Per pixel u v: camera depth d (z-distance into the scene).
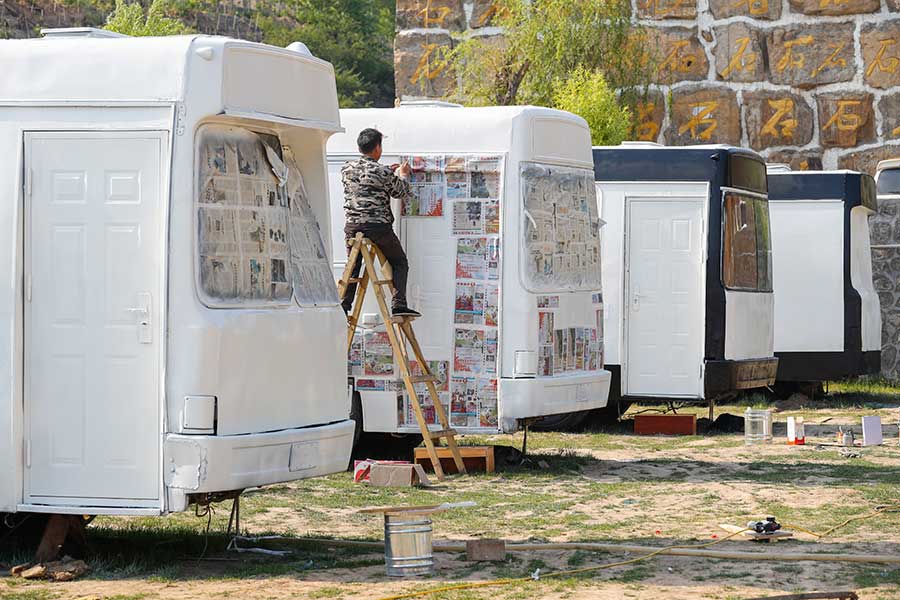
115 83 12.33
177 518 15.36
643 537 14.16
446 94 35.31
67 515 12.73
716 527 14.75
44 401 12.32
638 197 24.98
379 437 22.34
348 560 13.07
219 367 12.05
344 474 19.08
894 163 33.88
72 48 12.45
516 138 19.22
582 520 15.34
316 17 88.75
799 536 14.16
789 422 22.64
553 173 19.75
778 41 34.31
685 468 19.80
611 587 11.77
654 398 24.94
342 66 85.88
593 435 24.23
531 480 18.52
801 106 34.34
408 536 12.31
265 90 12.77
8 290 12.34
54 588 11.75
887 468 19.56
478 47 34.28
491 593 11.57
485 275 19.28
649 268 24.92
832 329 29.06
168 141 12.16
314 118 13.54
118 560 12.95
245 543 13.88
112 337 12.20
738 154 25.27
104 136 12.29
